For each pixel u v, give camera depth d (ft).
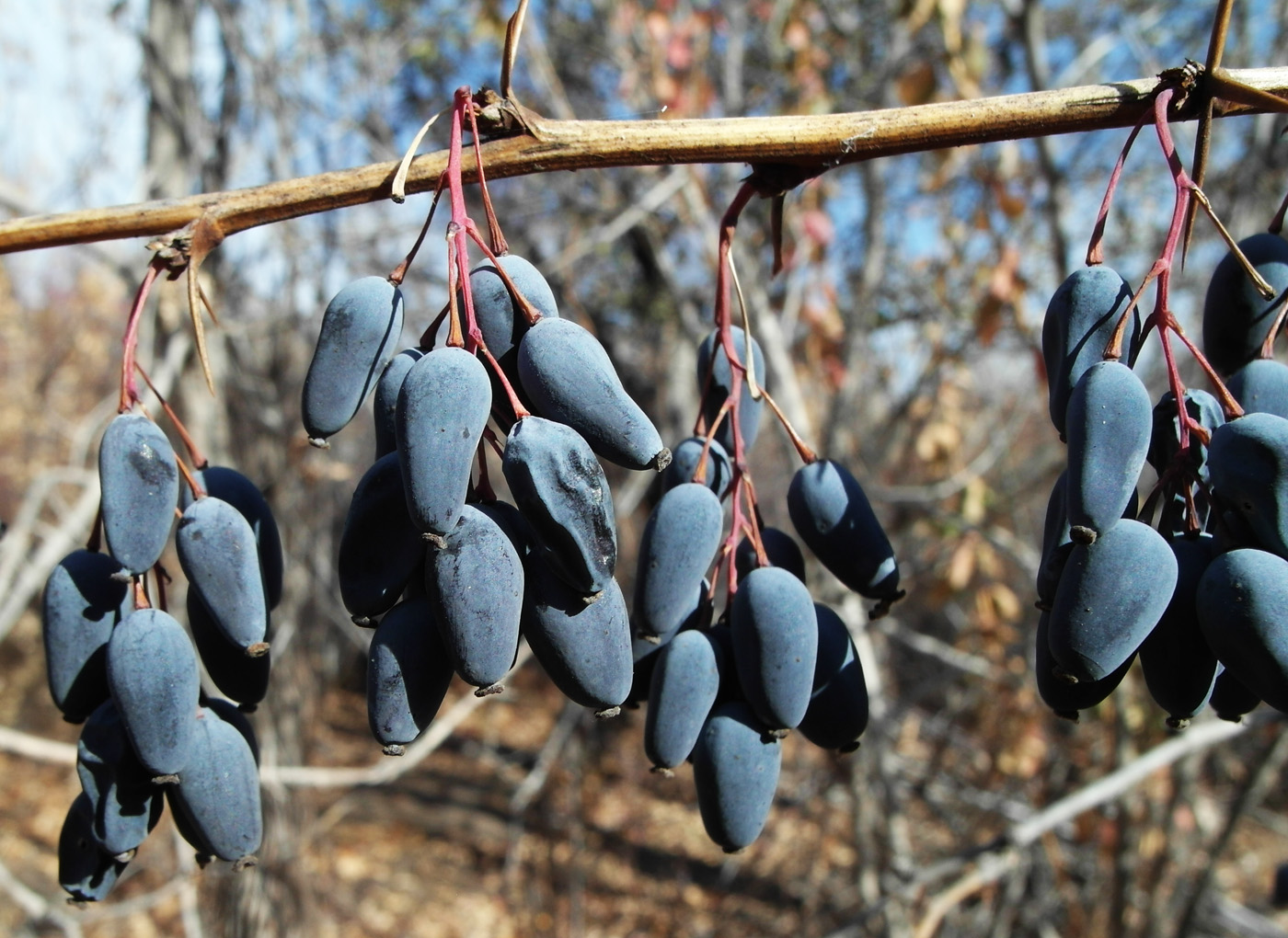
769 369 14.88
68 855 4.29
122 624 4.02
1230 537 3.73
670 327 24.31
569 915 21.75
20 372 32.04
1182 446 3.95
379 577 3.68
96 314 31.01
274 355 18.34
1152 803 15.94
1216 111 4.26
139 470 4.00
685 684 4.17
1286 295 4.34
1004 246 14.67
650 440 3.53
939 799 19.67
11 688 35.81
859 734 4.43
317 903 21.03
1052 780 17.35
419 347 4.02
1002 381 22.15
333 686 32.14
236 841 4.06
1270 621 3.42
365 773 11.07
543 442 3.46
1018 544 16.89
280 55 17.33
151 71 14.62
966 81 13.44
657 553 4.27
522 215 22.27
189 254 4.22
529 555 3.64
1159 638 3.79
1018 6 13.16
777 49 17.61
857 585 4.64
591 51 21.43
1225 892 21.09
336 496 23.77
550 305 3.93
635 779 27.30
